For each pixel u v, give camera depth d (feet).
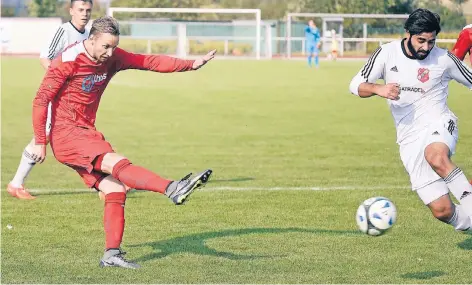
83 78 33.32
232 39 224.53
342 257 35.17
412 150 35.27
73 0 48.26
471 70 35.27
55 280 31.58
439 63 34.78
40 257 35.27
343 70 174.19
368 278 31.81
